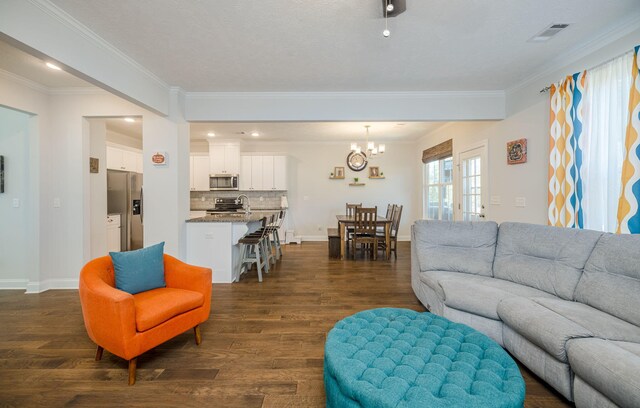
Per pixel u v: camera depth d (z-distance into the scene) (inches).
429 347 58.8
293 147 286.8
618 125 93.4
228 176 264.4
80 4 80.8
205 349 85.5
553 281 84.0
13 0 72.8
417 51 108.6
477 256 109.0
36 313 110.9
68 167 141.7
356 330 66.5
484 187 169.3
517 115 142.0
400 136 262.4
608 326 61.1
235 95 150.3
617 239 73.7
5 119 137.4
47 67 117.2
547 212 124.2
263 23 90.4
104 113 142.2
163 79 133.6
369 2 80.4
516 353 74.4
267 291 137.6
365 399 45.1
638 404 42.9
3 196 138.7
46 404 62.9
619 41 93.9
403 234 287.9
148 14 85.7
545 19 89.1
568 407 61.3
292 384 70.0
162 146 142.9
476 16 87.2
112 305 68.3
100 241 161.3
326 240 286.5
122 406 62.6
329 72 126.7
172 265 94.9
